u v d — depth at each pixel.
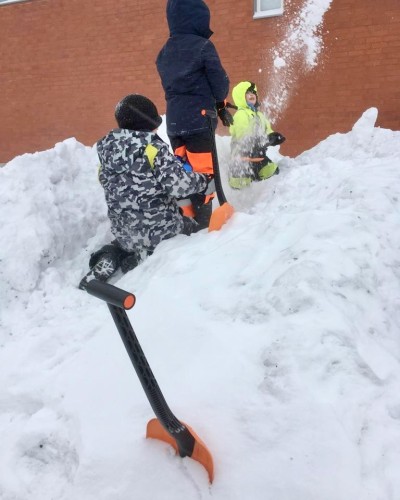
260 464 1.53
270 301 2.05
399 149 4.24
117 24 8.96
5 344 2.77
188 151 3.88
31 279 3.26
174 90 3.83
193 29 3.78
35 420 2.02
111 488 1.62
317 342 1.80
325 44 7.49
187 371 1.89
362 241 2.32
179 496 1.54
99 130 9.60
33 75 9.97
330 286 2.06
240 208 4.28
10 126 10.45
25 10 9.71
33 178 3.74
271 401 1.67
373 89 7.34
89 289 1.43
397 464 1.46
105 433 1.79
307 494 1.42
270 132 4.86
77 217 3.86
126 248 3.43
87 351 2.25
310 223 2.51
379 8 7.06
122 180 3.21
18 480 1.82
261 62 7.95
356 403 1.61
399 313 2.12
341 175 3.40
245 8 7.88
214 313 2.13
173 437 1.55
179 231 3.38
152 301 2.35
